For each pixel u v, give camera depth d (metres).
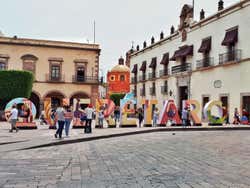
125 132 19.11
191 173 7.43
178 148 12.34
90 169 8.02
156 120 27.34
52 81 46.72
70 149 12.33
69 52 47.88
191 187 6.04
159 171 7.70
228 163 8.82
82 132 19.50
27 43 45.72
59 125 15.44
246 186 6.14
